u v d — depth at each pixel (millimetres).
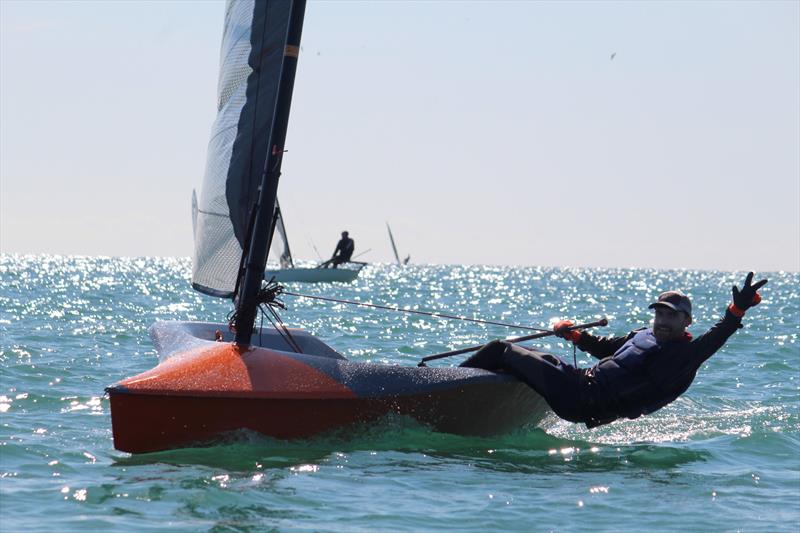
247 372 25312
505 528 19266
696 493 22203
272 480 22469
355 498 21203
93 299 113312
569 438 29094
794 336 72625
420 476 23359
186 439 24938
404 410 26281
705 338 26703
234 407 24812
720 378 45812
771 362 52531
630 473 24234
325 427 25641
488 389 26875
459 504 20906
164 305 107250
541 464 25219
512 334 74875
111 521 19047
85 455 24922
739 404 36844
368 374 26062
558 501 21312
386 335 70500
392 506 20594
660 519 20031
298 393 25000
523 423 29250
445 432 27188
